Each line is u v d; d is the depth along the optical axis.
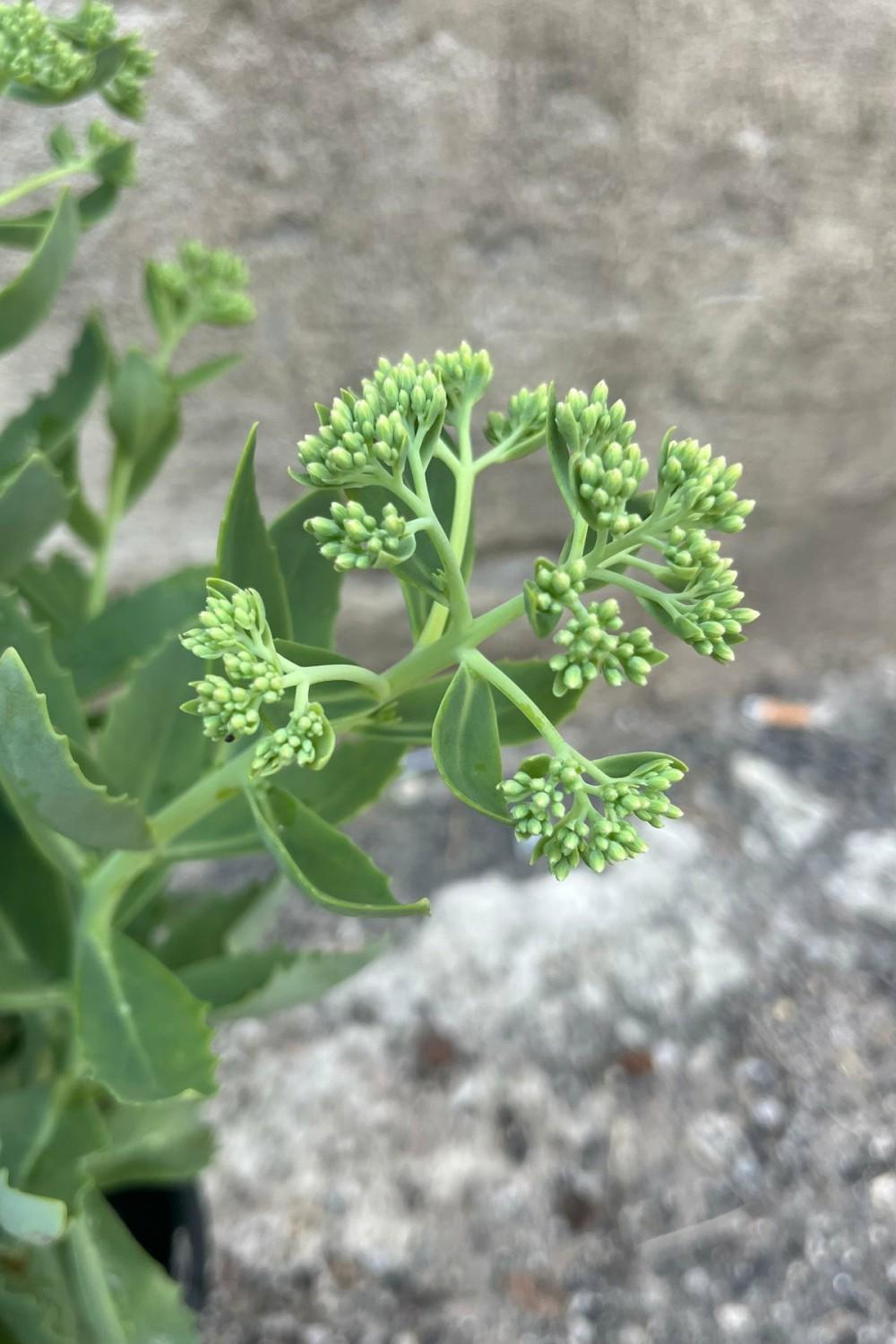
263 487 0.77
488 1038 0.73
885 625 0.98
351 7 0.57
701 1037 0.73
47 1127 0.43
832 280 0.73
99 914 0.40
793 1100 0.70
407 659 0.35
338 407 0.33
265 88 0.58
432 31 0.58
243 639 0.33
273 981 0.44
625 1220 0.65
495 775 0.34
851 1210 0.65
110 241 0.63
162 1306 0.46
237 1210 0.64
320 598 0.40
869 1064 0.72
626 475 0.33
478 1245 0.63
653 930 0.79
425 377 0.34
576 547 0.33
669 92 0.63
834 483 0.85
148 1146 0.50
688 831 0.85
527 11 0.59
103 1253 0.46
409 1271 0.62
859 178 0.69
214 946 0.49
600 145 0.64
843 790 0.90
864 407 0.80
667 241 0.69
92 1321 0.45
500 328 0.71
